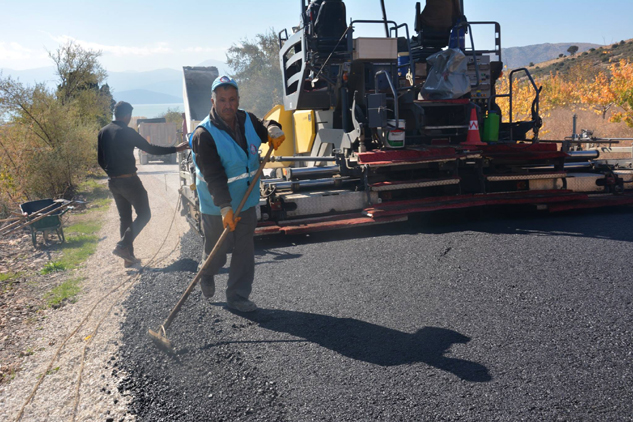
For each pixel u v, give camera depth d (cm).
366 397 258
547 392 251
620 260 445
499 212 718
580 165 788
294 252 550
